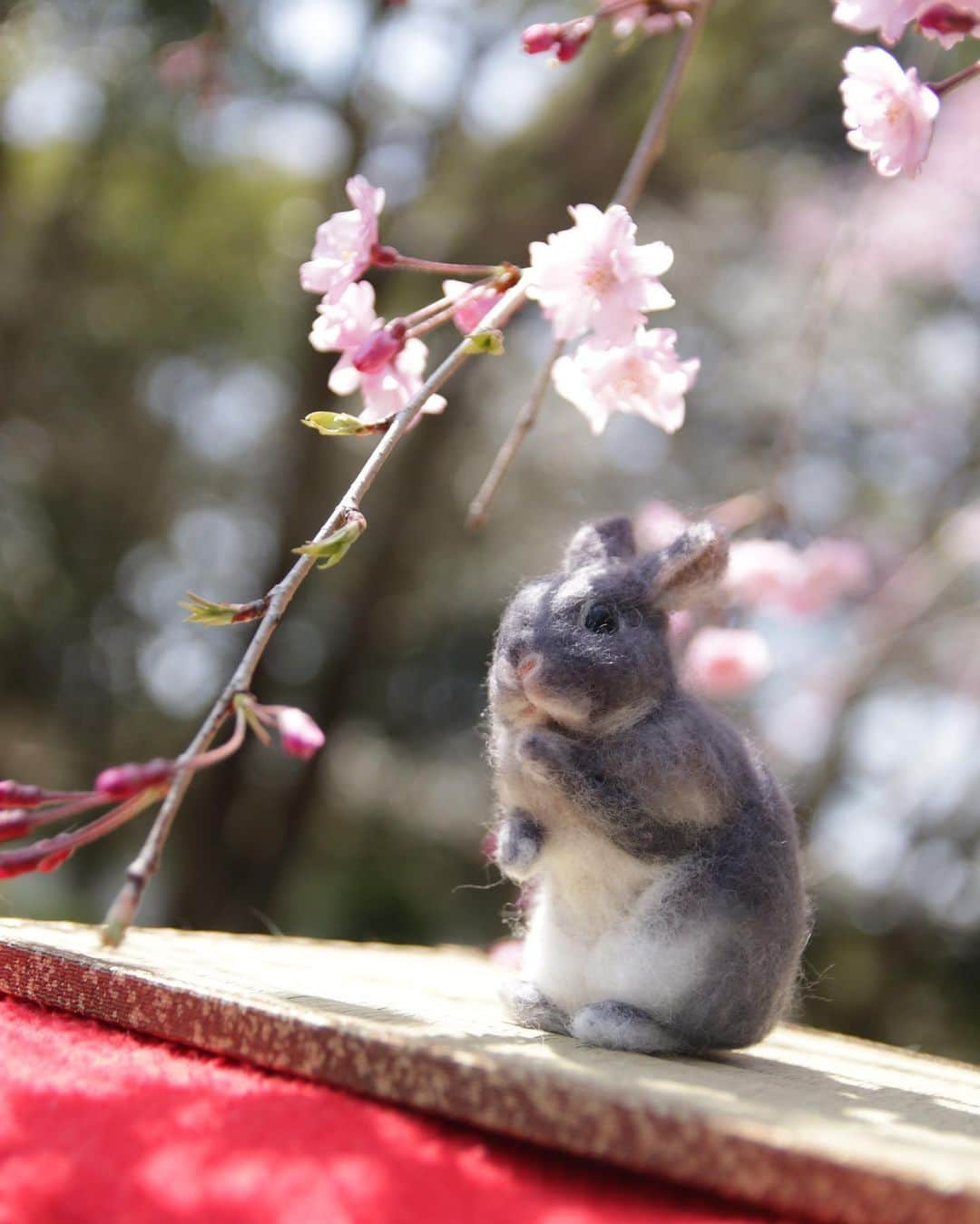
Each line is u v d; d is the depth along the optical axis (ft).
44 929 1.45
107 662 4.75
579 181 3.71
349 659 4.13
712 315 4.05
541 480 4.49
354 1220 1.00
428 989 1.39
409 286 3.81
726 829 1.23
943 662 3.29
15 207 3.92
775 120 3.78
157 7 2.68
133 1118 1.09
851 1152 1.01
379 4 3.50
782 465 1.83
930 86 1.33
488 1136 1.09
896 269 3.57
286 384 4.49
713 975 1.21
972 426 3.61
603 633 1.22
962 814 3.36
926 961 3.61
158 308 4.30
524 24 3.59
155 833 1.08
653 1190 1.05
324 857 4.86
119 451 4.58
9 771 4.35
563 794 1.21
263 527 4.94
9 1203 1.02
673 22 1.63
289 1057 1.13
